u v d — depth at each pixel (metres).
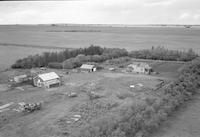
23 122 24.34
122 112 25.00
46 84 38.06
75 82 41.19
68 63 55.44
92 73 49.38
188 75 39.09
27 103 30.06
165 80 42.00
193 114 26.86
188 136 21.70
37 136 21.19
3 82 42.16
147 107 24.92
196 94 34.19
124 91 35.06
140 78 44.16
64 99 31.73
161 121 24.70
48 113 26.70
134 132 20.94
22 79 42.78
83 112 26.64
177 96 29.81
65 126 23.03
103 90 35.84
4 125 23.73
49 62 59.09
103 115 25.28
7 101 31.16
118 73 49.53
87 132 19.89
